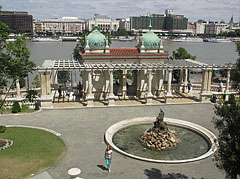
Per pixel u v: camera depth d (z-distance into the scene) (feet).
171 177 71.87
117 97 151.53
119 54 148.46
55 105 137.08
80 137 97.19
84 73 145.18
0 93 100.37
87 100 134.10
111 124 111.65
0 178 67.77
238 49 57.00
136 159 81.46
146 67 139.13
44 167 74.64
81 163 78.38
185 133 106.01
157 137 94.48
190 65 147.33
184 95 164.14
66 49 533.14
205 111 132.46
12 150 83.25
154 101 148.46
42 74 129.29
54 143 90.63
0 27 83.97
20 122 110.83
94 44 145.59
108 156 72.79
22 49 90.27
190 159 81.05
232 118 52.49
